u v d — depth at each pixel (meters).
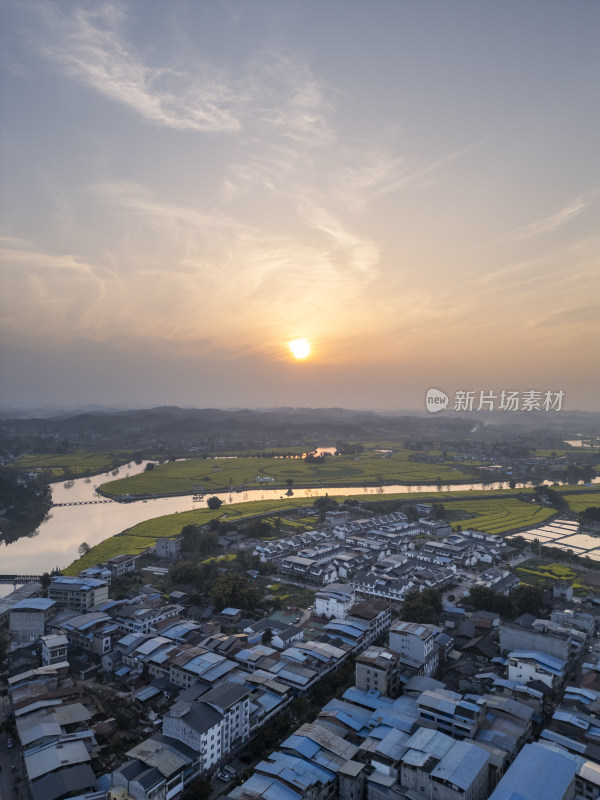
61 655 140.62
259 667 133.50
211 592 186.38
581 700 118.12
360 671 125.69
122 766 94.00
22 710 111.50
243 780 98.62
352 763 96.31
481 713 108.31
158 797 89.81
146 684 132.50
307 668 133.88
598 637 164.75
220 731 105.19
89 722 116.44
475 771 89.31
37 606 161.00
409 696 121.69
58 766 96.00
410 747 95.81
